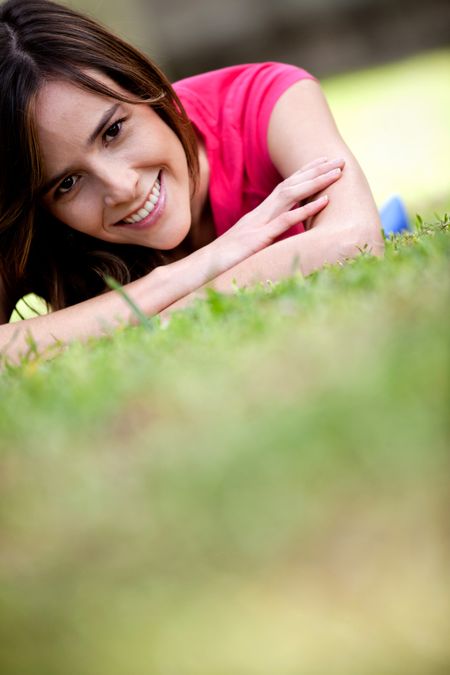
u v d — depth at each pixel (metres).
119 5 22.12
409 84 17.91
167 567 1.36
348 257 3.39
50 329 3.50
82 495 1.60
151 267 4.12
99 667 1.21
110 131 3.50
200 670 1.18
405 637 1.18
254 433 1.58
